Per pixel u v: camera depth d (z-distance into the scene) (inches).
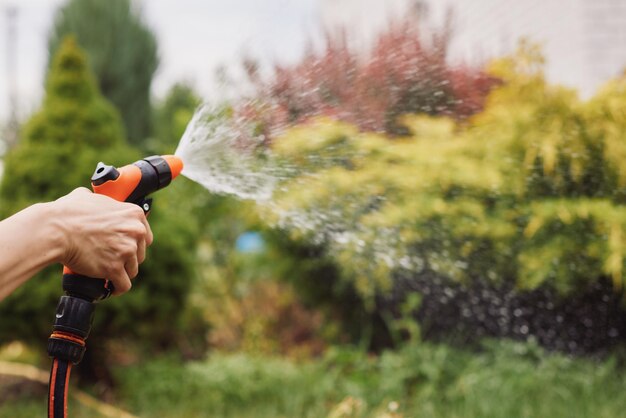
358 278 166.6
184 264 176.6
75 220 43.2
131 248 44.3
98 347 175.0
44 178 168.9
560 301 141.1
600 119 127.2
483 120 133.5
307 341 212.2
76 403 161.8
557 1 204.4
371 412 138.5
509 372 145.3
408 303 164.4
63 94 179.6
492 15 232.2
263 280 234.7
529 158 126.9
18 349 221.6
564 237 127.6
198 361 198.2
